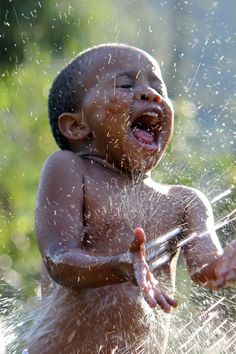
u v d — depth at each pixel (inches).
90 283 319.0
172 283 349.7
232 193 506.6
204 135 614.5
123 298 338.6
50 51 721.6
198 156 576.7
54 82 367.2
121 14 847.1
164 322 346.3
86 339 338.0
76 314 339.0
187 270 347.6
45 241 333.7
